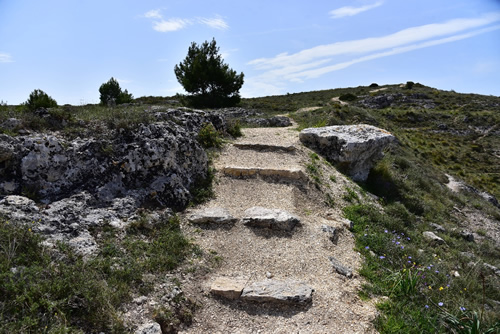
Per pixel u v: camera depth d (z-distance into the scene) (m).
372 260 6.43
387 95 48.88
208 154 9.60
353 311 4.77
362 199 9.88
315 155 11.27
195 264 5.46
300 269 5.70
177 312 4.43
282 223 6.71
